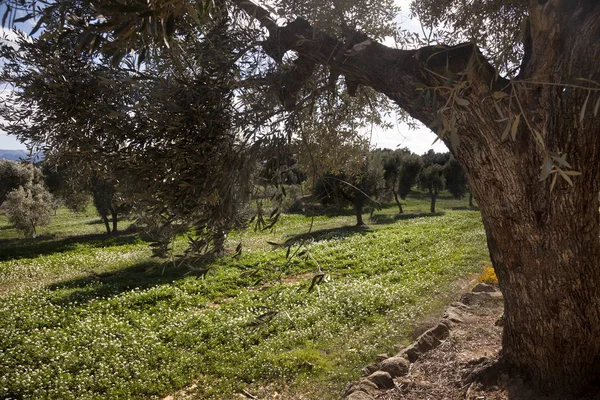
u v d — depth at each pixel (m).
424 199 51.09
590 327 3.71
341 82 4.87
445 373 5.00
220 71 3.01
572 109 3.17
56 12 2.14
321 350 8.26
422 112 3.40
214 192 2.76
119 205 3.07
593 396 3.71
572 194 3.41
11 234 35.25
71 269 18.95
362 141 5.21
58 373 7.86
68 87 3.05
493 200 3.66
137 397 7.02
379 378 5.15
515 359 4.18
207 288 13.21
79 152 3.17
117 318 10.89
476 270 13.10
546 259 3.61
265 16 3.46
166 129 2.77
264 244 21.53
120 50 1.75
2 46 3.21
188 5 1.67
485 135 3.34
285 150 2.96
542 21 3.05
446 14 4.77
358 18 4.21
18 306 12.23
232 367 7.81
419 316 9.30
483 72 3.13
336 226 30.34
